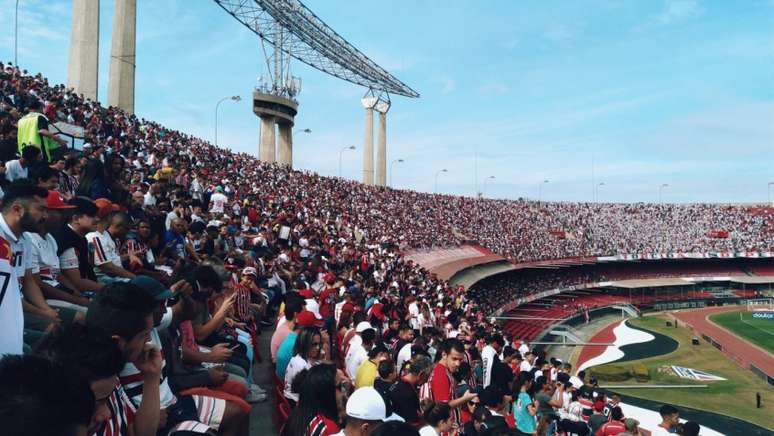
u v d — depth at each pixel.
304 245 24.09
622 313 82.44
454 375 11.08
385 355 8.83
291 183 50.94
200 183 25.56
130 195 12.23
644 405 39.75
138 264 8.68
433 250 63.50
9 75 24.16
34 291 4.93
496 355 12.65
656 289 99.62
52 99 23.45
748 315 82.62
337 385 6.21
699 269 106.50
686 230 110.75
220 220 19.08
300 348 7.35
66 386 2.06
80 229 6.28
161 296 4.49
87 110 28.19
